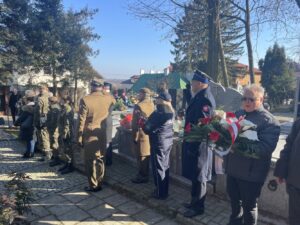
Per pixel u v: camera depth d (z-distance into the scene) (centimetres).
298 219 283
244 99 324
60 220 418
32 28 2088
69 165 623
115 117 998
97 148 505
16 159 733
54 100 677
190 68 2020
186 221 404
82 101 499
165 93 465
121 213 439
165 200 464
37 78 2334
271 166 392
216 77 1141
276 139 306
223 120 317
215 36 1133
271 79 3912
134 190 502
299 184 276
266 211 404
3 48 2003
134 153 647
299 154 277
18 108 1402
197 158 396
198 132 323
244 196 326
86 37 2439
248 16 1152
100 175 516
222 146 305
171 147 488
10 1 1962
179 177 526
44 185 549
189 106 400
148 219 421
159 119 451
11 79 2134
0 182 559
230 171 333
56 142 667
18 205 343
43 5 2217
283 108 3600
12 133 1159
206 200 456
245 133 304
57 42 2234
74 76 2455
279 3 1096
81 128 501
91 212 442
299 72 1591
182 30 1226
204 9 1167
